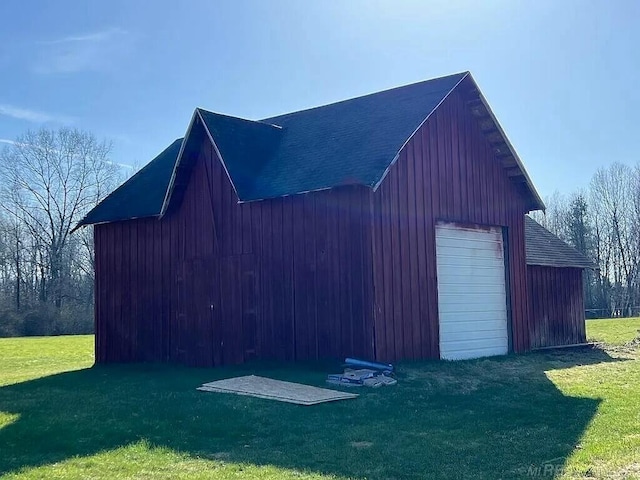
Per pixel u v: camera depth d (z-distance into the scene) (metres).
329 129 16.58
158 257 17.92
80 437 8.73
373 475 6.82
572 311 21.91
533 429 8.80
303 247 14.78
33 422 9.74
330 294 14.28
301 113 18.66
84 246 53.16
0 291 50.22
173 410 10.25
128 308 18.61
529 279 20.14
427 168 15.76
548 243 22.58
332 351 14.15
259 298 15.45
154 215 17.64
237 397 11.16
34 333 47.16
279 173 15.18
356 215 14.02
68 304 51.06
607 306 55.50
